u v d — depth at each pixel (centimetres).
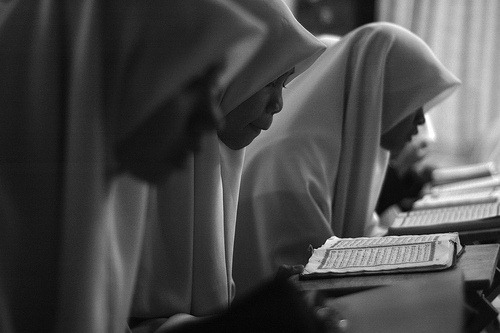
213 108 145
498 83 658
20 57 144
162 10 144
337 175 286
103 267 138
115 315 151
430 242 201
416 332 122
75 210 135
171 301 194
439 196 385
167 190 194
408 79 299
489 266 184
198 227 199
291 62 211
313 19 647
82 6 143
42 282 141
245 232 265
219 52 144
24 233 140
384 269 182
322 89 287
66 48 143
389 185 466
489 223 256
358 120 288
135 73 142
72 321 133
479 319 173
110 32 143
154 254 194
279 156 270
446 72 307
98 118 138
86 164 136
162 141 144
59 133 141
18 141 142
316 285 176
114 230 151
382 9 651
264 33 153
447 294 135
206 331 131
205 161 200
